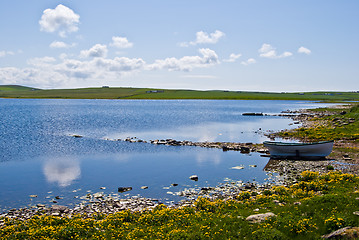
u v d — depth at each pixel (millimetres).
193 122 99125
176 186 30219
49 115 126000
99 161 42281
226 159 42969
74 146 54156
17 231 18141
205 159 43188
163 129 80562
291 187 25922
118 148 52312
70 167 38844
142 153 48031
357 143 49125
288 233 15523
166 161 42188
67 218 20000
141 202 25062
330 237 14133
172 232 16641
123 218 19891
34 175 34906
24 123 93875
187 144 55688
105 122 99062
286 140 57906
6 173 35844
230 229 16781
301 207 18781
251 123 95062
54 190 29344
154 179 33031
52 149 51188
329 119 85688
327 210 17641
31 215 22609
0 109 163750
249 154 46406
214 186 29875
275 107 196000
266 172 35031
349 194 20188
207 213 20234
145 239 16359
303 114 122250
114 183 31625
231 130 77938
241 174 34406
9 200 26484
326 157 41000
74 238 16656
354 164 36469
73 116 122000
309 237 14766
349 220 15312
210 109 174500
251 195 25688
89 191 28953
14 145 54750
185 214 20031
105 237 16828
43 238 16484
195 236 16109
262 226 16500
